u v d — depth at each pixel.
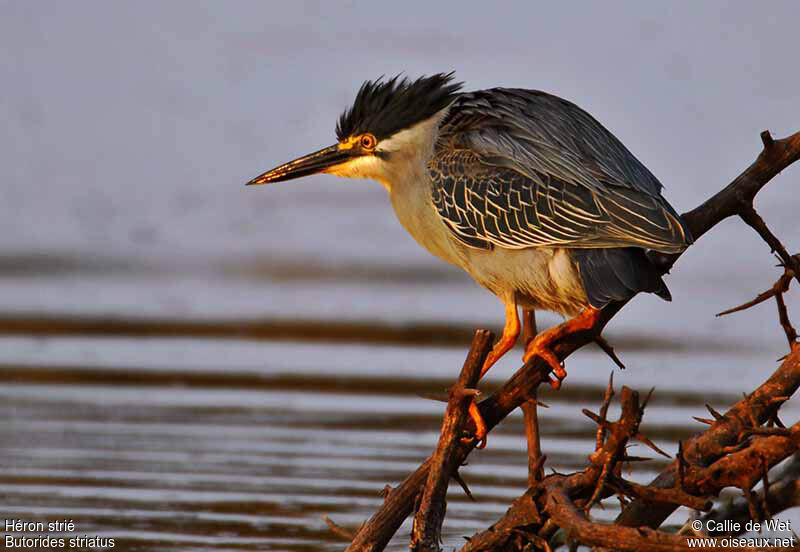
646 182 9.77
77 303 17.78
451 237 10.27
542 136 10.04
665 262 9.71
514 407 8.96
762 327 16.55
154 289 18.58
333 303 17.89
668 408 13.76
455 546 10.47
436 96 10.56
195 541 10.56
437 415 13.70
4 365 15.14
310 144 23.89
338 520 10.97
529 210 9.77
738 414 8.43
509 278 10.01
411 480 8.52
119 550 10.39
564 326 9.07
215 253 19.62
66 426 13.16
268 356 15.46
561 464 12.34
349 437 13.04
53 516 11.06
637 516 8.74
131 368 15.04
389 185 10.77
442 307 17.78
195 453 12.56
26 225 20.30
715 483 8.12
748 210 9.10
